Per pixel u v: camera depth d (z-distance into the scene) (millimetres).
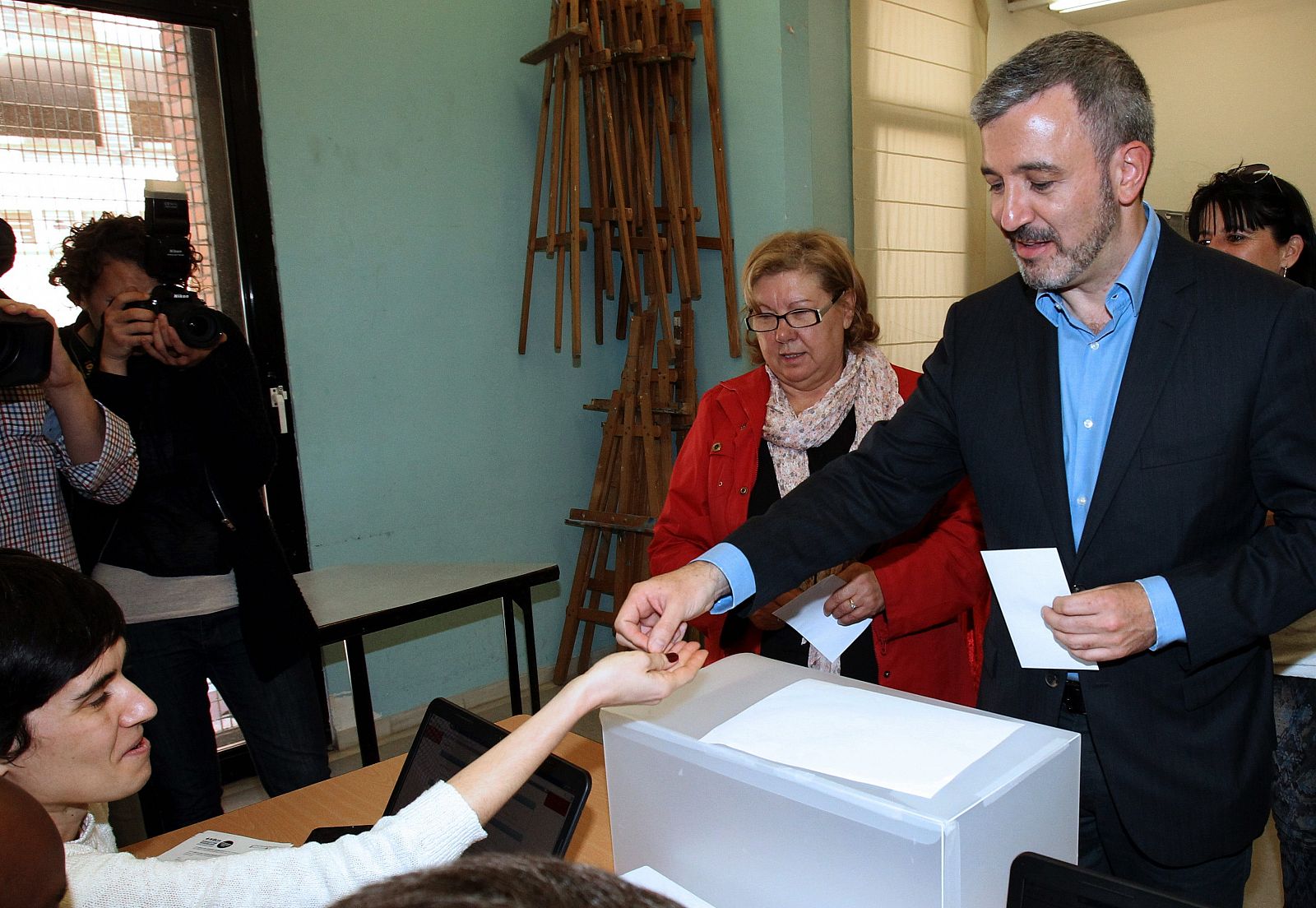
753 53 3268
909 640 1594
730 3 3307
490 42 3279
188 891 838
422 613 2340
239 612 1891
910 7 3809
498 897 276
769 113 3258
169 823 1861
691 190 3379
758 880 796
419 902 272
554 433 3586
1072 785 782
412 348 3174
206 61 2730
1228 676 1047
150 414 1776
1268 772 1086
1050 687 1106
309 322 2943
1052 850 772
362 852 851
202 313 1740
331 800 1391
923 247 3975
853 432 1647
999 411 1131
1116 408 1031
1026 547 1116
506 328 3418
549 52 3213
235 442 1825
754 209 3355
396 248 3105
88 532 1777
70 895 782
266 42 2791
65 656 867
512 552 3502
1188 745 1030
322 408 2990
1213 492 992
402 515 3197
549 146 3449
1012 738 779
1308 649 1575
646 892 303
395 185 3084
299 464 2963
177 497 1821
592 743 1478
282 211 2863
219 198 2787
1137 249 1026
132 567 1812
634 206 3480
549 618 3641
